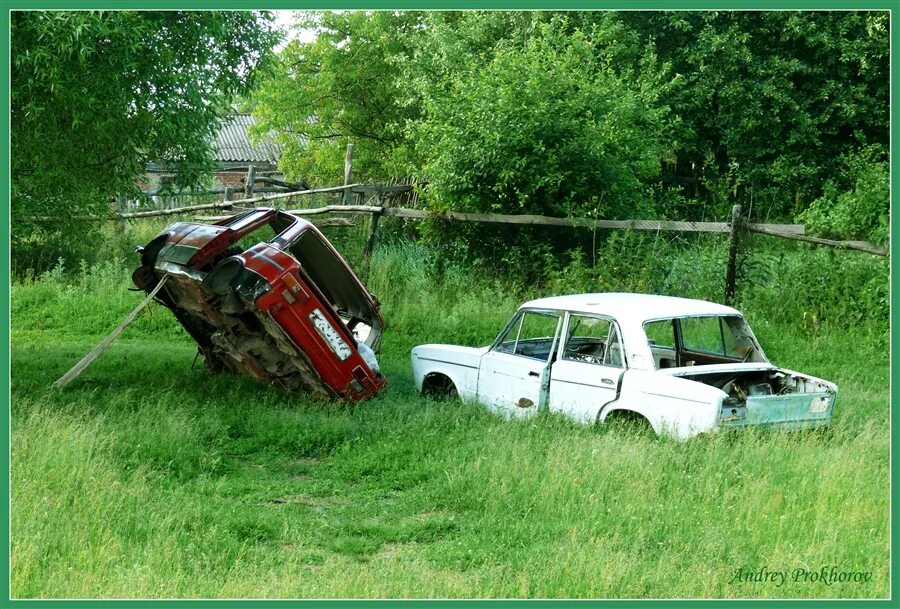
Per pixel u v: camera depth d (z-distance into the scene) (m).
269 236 19.19
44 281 18.69
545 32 20.83
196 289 10.29
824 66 26.83
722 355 9.35
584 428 8.57
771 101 26.36
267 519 6.86
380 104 31.72
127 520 6.48
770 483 7.03
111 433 8.41
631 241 16.06
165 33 11.32
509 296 16.61
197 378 11.73
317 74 32.31
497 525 6.70
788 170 26.14
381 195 21.28
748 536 6.30
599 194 17.25
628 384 8.47
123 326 10.38
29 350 13.82
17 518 6.32
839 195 24.55
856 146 27.36
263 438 9.11
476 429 9.13
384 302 16.77
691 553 6.09
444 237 18.45
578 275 16.00
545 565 5.86
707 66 25.80
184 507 6.96
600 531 6.47
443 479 7.78
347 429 9.26
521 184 17.39
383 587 5.52
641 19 26.27
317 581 5.68
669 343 9.93
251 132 33.62
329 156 32.22
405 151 28.28
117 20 10.11
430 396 10.62
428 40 26.50
